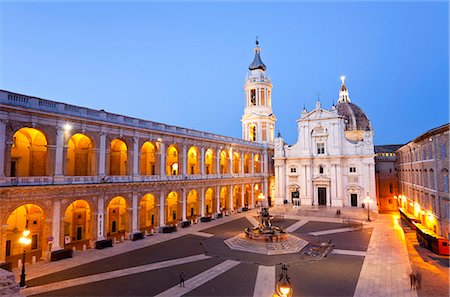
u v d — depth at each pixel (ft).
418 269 87.66
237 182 208.54
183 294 71.05
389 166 238.48
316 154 222.07
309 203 219.00
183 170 162.50
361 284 76.38
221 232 140.97
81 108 115.14
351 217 177.06
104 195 121.19
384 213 208.03
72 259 99.76
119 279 80.84
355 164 210.79
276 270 87.61
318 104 223.10
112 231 149.07
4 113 92.12
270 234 114.93
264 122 252.62
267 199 239.09
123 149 150.92
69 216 131.95
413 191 165.78
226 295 70.33
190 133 169.48
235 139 209.87
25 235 77.30
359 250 108.37
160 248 113.29
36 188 97.50
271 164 251.60
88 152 129.29
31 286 76.23
